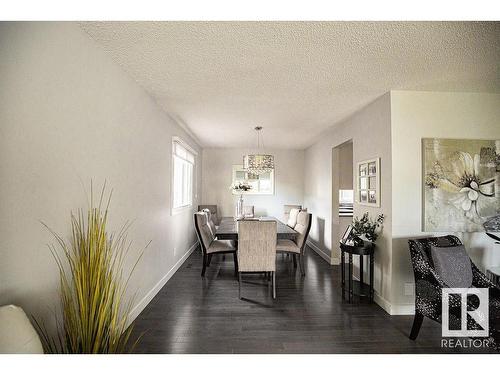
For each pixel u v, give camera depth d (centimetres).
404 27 182
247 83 277
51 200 155
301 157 715
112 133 227
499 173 295
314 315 281
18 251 134
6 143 127
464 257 245
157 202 342
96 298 141
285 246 421
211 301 314
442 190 291
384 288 303
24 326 112
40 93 147
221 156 705
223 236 366
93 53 198
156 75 259
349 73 253
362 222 323
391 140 293
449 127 297
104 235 157
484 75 257
